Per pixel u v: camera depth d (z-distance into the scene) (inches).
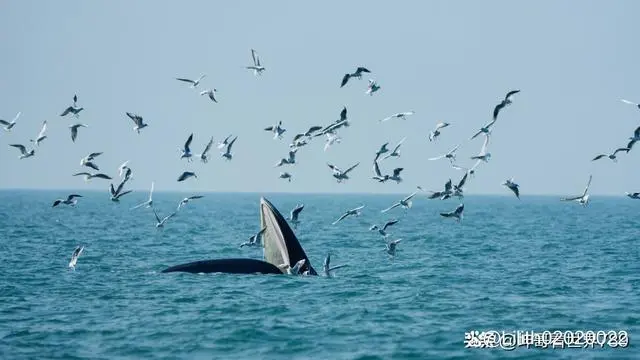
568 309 5492.1
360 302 5551.2
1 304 5477.4
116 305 5418.3
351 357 4313.5
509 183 5649.6
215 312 5196.9
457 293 6028.5
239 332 4736.7
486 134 6151.6
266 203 6422.2
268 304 5408.5
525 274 7219.5
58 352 4345.5
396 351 4421.8
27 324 4913.9
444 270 7386.8
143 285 6082.7
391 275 6924.2
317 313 5206.7
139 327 4837.6
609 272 7445.9
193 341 4569.4
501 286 6432.1
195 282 6082.7
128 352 4365.2
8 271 7032.5
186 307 5334.6
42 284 6254.9
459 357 4335.6
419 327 4909.0
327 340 4616.1
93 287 6092.5
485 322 5059.1
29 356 4274.1
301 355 4345.5
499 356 4365.2
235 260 6505.9
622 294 6122.1
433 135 6417.3
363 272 7091.5
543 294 6082.7
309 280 6195.9
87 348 4426.7
